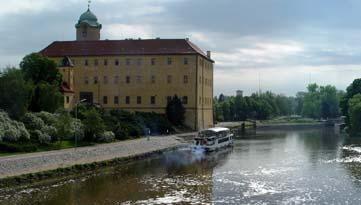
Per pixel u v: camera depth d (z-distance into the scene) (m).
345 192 55.75
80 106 113.69
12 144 73.31
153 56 150.00
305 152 98.19
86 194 55.22
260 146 112.81
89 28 171.88
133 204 50.12
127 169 74.62
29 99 95.62
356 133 142.12
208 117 166.75
